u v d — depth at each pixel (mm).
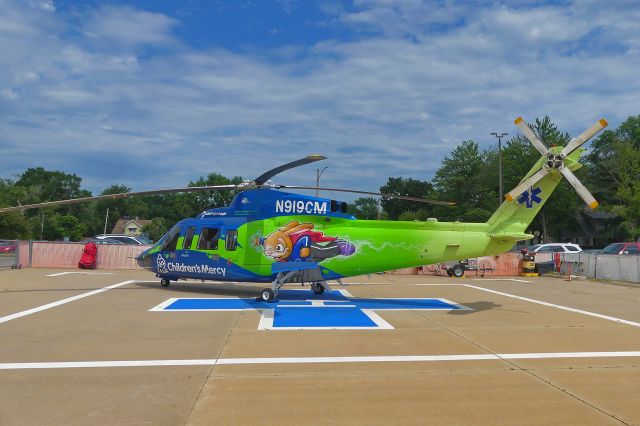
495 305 13266
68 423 4652
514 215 12414
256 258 13695
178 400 5305
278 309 12008
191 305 12484
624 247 26547
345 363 6902
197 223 14844
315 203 13641
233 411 4980
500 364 6945
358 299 14250
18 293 14500
